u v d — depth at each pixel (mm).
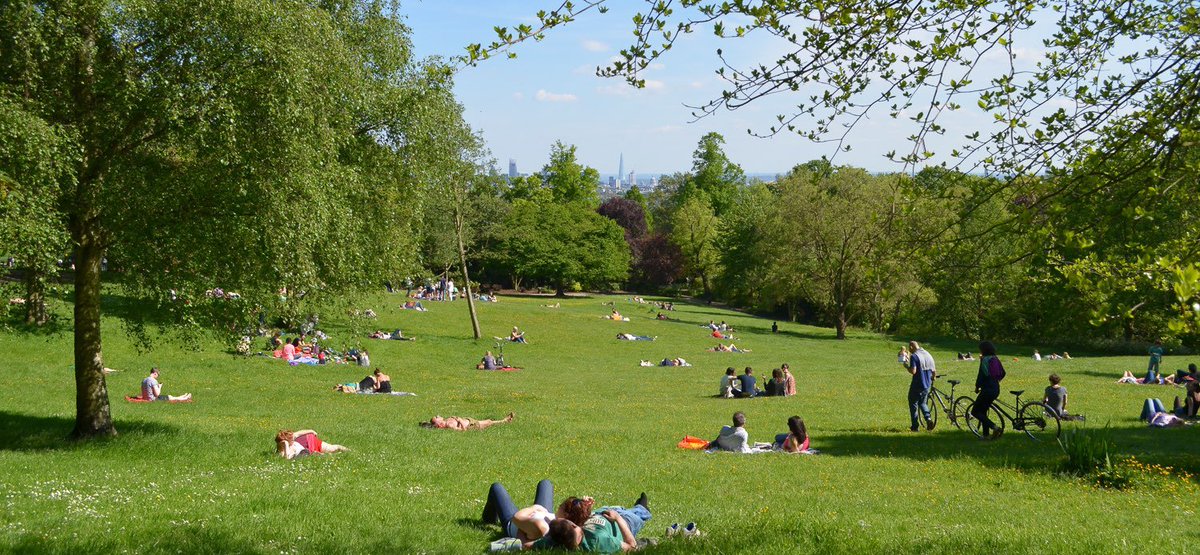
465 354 50719
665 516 10969
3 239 13125
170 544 8281
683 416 25750
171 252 16141
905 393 32531
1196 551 8312
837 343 64875
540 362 49875
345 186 18984
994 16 6598
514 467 15500
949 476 14555
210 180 15297
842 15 6395
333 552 8422
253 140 15344
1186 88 6344
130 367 34250
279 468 13961
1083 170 6512
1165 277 5578
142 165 15805
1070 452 14773
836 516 10742
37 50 14617
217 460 14828
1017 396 19000
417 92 24125
